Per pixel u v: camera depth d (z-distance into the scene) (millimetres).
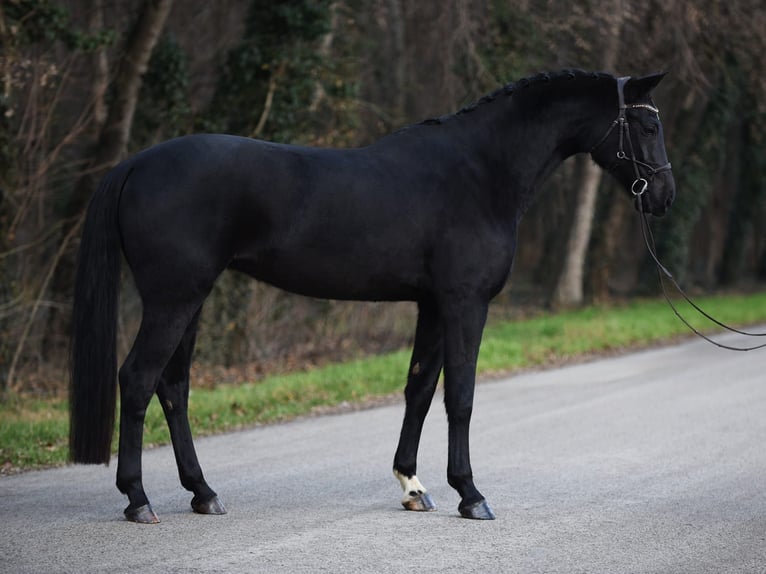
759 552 7238
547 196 35000
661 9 25531
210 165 7527
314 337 22594
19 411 13734
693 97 30109
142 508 7730
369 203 7777
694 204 34500
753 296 35375
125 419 7602
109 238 7617
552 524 7953
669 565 6902
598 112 8508
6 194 16391
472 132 8273
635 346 23078
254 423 13109
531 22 24125
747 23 26891
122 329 18672
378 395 15617
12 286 16594
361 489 9219
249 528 7672
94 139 20109
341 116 21438
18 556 6820
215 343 20031
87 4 21297
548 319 26875
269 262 7738
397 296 8172
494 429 12555
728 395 15203
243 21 21109
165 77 19672
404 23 27812
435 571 6652
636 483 9484
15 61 15445
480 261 8016
